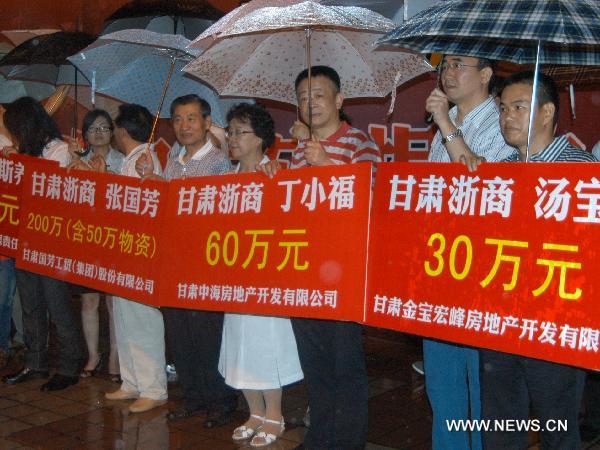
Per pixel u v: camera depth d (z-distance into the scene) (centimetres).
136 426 488
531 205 322
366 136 441
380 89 466
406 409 516
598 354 303
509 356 336
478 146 385
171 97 570
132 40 482
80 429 484
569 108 532
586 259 307
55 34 598
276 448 448
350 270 378
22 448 457
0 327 604
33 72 644
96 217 500
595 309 304
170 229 454
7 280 598
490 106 390
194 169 493
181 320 484
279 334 445
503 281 328
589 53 378
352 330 399
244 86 478
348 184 381
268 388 445
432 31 307
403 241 360
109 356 630
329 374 412
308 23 371
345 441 409
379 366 614
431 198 352
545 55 382
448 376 374
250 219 418
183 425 489
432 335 349
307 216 395
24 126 562
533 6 297
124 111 532
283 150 673
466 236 340
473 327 336
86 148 611
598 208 306
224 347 462
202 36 410
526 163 323
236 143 459
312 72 432
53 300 552
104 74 561
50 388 554
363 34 443
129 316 512
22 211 539
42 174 530
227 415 490
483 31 298
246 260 419
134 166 523
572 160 339
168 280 454
